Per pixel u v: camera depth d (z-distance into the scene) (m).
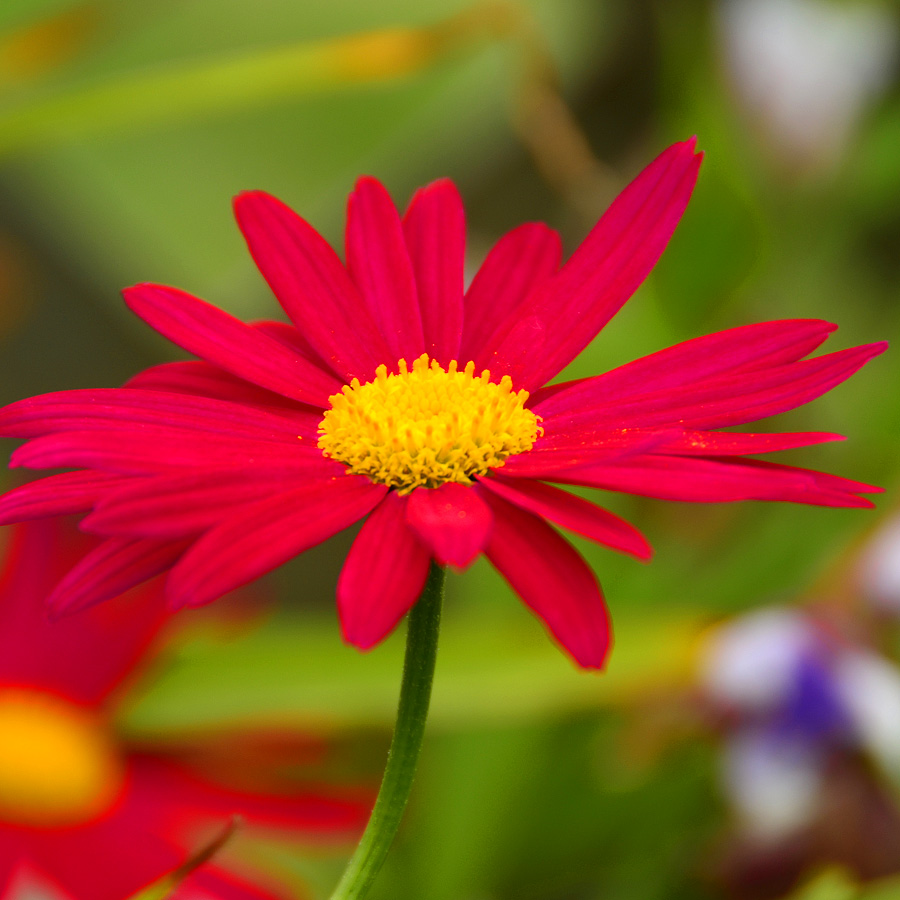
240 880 0.38
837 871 0.37
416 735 0.32
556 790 0.44
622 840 0.44
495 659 0.40
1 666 0.39
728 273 0.51
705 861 0.42
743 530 0.50
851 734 0.40
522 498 0.32
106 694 0.39
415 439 0.33
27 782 0.38
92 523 0.31
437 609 0.32
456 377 0.33
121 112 0.45
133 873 0.38
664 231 0.34
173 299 0.34
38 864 0.38
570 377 0.51
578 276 0.34
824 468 0.49
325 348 0.34
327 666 0.40
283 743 0.40
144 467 0.32
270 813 0.39
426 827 0.44
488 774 0.44
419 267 0.35
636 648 0.40
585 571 0.32
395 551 0.32
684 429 0.33
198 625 0.43
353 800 0.39
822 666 0.40
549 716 0.43
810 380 0.33
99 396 0.33
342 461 0.33
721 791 0.42
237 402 0.33
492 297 0.35
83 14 0.51
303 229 0.34
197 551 0.31
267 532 0.32
